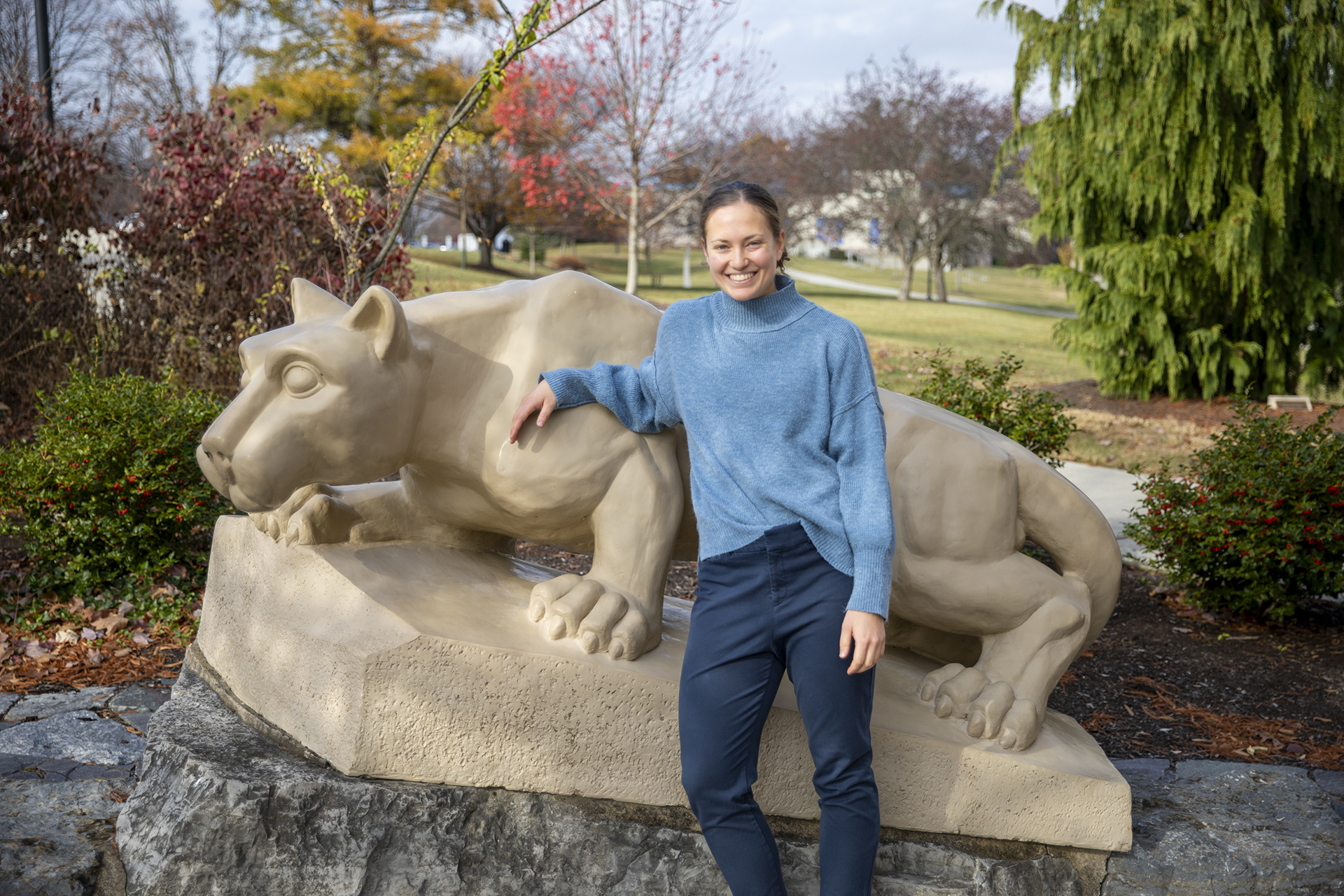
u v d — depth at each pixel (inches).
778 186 1285.7
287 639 96.4
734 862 82.4
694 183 889.5
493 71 218.2
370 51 1189.7
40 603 176.9
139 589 183.0
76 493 179.8
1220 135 492.1
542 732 92.7
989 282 2101.4
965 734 103.7
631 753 95.0
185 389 251.6
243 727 99.5
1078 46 510.6
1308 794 123.6
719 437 82.3
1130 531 229.6
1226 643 202.8
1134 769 131.6
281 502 90.3
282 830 86.3
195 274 269.3
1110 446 426.6
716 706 81.3
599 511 98.3
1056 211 546.3
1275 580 209.8
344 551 99.9
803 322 82.5
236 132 287.3
